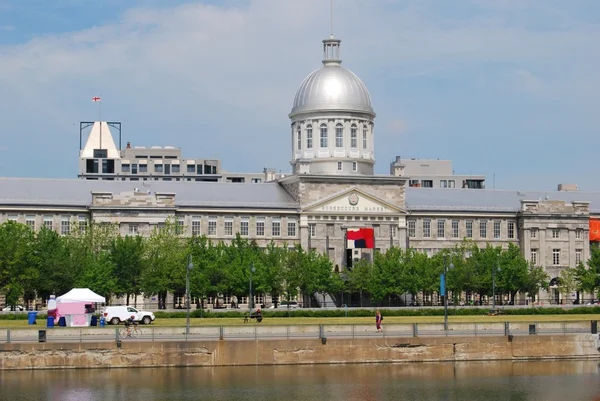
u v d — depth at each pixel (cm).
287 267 17175
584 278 18825
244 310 16038
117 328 10988
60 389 9838
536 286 18838
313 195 19362
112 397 9550
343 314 15375
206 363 10938
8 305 16162
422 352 11331
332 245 19375
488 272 18400
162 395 9662
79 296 12888
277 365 11038
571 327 12256
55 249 15850
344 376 10588
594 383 10375
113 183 19212
